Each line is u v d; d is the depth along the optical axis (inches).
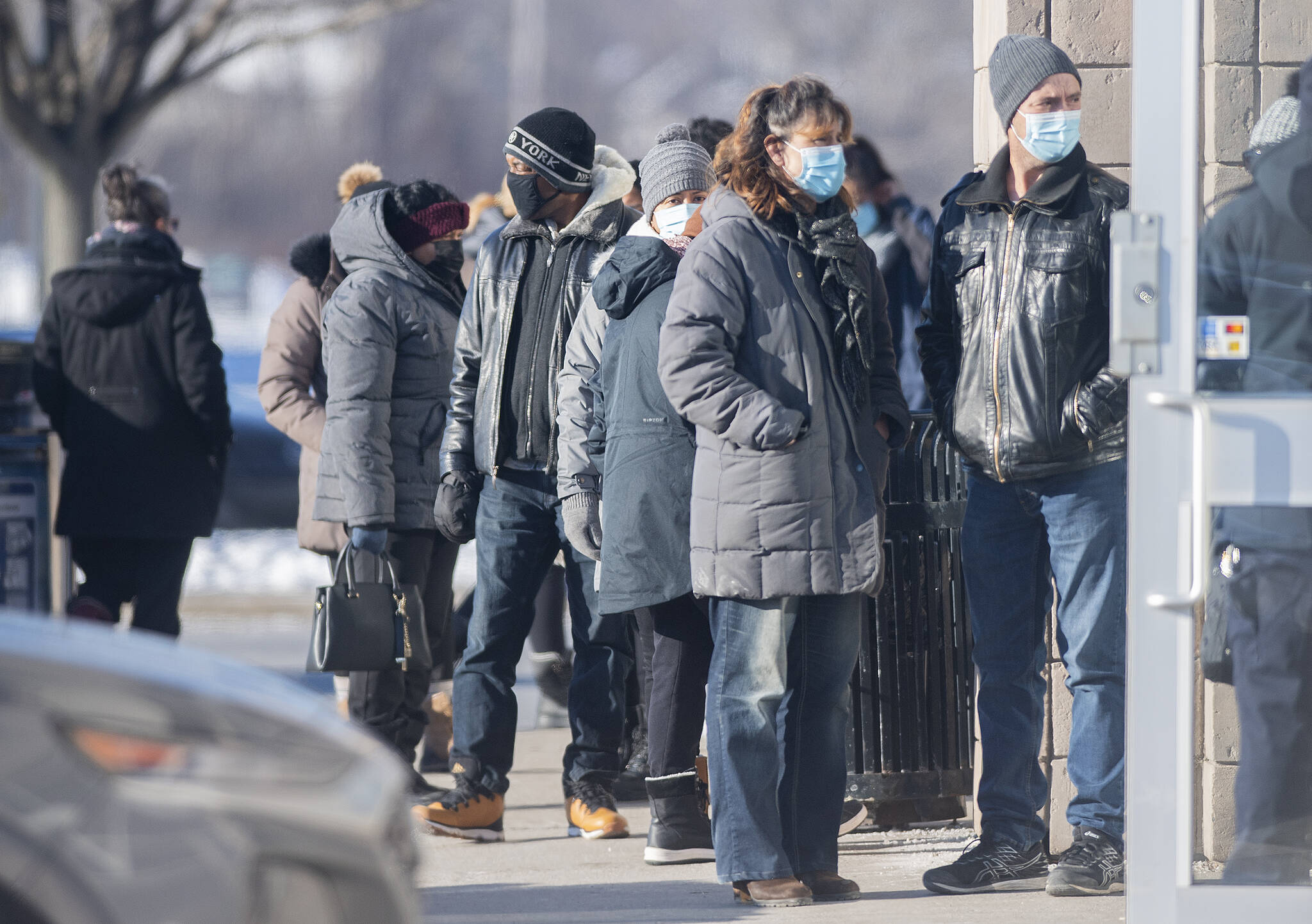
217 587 1996.8
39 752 368.8
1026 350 693.3
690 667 799.7
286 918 379.2
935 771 855.7
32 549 1147.9
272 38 2332.7
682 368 655.1
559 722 1261.1
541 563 866.8
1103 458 695.7
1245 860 602.9
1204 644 603.8
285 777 382.9
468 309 861.8
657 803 809.5
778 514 656.4
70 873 365.7
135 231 1079.6
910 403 1181.1
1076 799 722.8
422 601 909.2
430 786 933.8
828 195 677.3
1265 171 578.2
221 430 1083.3
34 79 2234.3
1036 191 697.6
